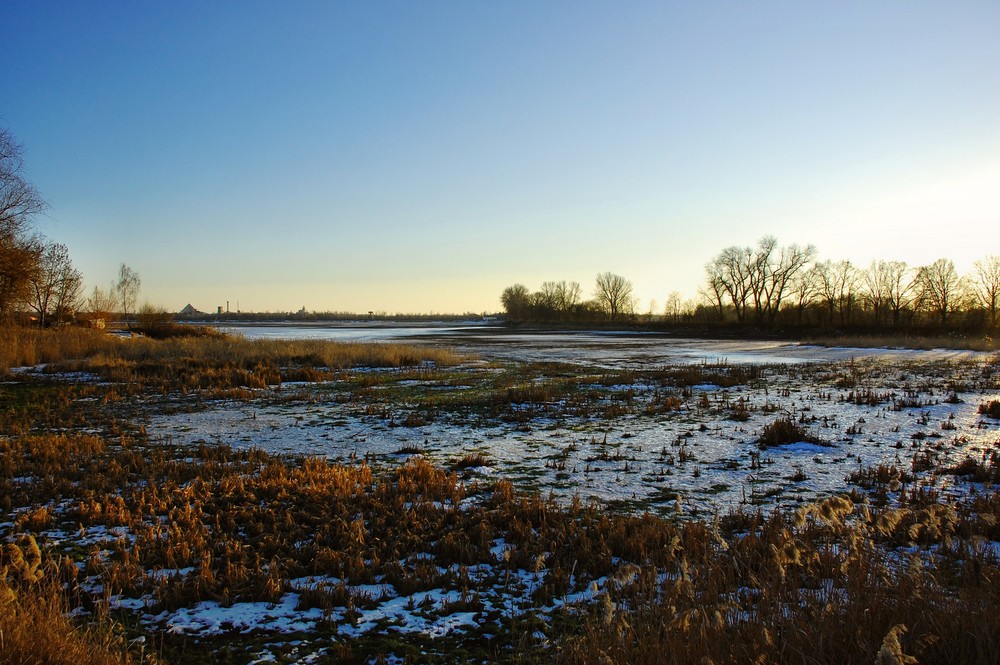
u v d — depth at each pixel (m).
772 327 82.62
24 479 9.81
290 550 6.89
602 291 131.12
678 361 38.44
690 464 11.30
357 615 5.46
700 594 5.11
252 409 18.41
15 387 22.84
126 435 14.21
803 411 17.20
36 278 35.12
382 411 17.73
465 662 4.65
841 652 4.00
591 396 20.70
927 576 4.68
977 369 31.20
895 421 15.54
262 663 4.66
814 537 6.90
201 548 6.84
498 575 6.38
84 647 4.32
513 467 11.23
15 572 5.98
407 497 8.97
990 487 9.24
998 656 3.80
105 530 7.54
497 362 36.56
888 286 87.50
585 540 6.98
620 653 4.21
